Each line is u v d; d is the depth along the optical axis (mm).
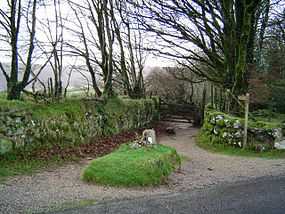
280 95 17922
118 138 15203
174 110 27250
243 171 9758
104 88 17156
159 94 34375
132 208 5824
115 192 6828
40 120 10484
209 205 6180
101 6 17547
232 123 13859
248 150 13133
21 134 9633
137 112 20047
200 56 18703
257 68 19016
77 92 19781
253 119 14852
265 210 5965
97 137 13836
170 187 7551
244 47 15938
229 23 16266
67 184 7336
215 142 14375
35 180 7613
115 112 16500
